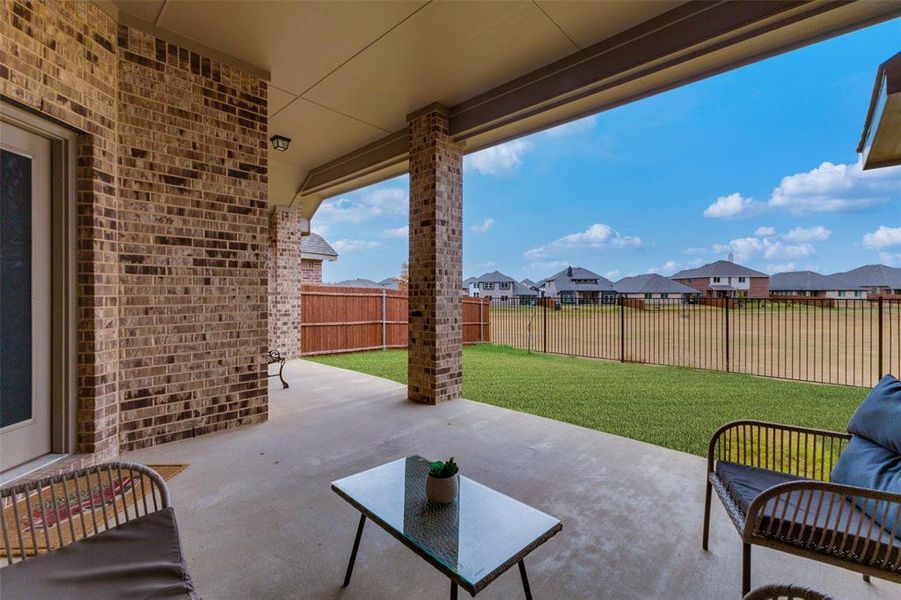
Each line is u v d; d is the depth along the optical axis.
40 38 2.69
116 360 3.32
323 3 3.29
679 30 3.33
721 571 1.98
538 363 8.48
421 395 5.03
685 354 9.66
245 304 4.14
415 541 1.53
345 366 7.92
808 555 1.54
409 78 4.45
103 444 3.17
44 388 2.98
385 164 6.43
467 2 3.26
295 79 4.46
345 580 1.89
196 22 3.53
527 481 2.91
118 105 3.36
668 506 2.58
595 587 1.87
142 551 1.40
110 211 3.27
